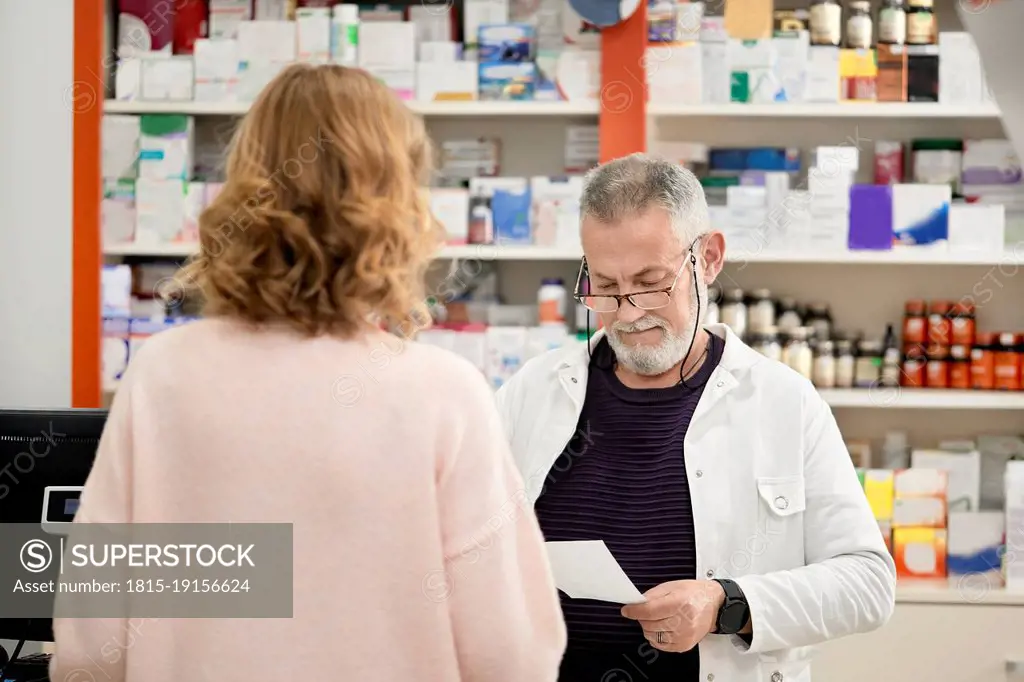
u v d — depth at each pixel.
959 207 3.21
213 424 1.09
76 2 3.22
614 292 1.72
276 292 1.10
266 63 3.28
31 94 3.31
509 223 3.28
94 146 3.24
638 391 1.79
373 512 1.09
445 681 1.11
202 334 1.14
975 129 3.46
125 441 1.13
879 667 3.08
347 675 1.09
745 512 1.72
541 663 1.14
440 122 3.56
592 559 1.49
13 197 3.32
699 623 1.53
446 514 1.13
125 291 3.29
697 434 1.75
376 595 1.09
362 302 1.12
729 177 3.31
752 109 3.22
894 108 3.22
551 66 3.27
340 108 1.13
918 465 3.31
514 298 3.57
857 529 1.69
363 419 1.10
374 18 3.38
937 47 3.24
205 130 3.46
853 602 1.62
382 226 1.11
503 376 3.25
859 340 3.46
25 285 3.34
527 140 3.56
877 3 3.50
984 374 3.35
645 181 1.71
